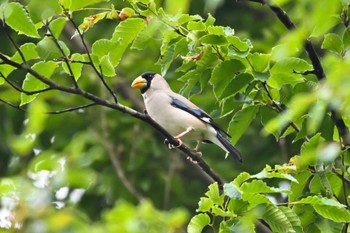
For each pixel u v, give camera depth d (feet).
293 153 65.82
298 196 36.96
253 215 32.48
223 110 39.83
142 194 66.80
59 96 64.80
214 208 32.30
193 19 38.34
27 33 33.35
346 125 37.35
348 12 37.50
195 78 39.75
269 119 39.29
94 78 65.67
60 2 33.83
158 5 40.14
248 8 71.87
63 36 69.00
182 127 49.75
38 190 25.93
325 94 24.61
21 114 69.62
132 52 66.13
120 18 37.32
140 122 67.92
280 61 37.01
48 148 63.98
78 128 65.41
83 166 29.71
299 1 24.02
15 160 57.16
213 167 65.72
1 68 34.78
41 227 24.91
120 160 66.54
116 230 24.73
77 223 25.03
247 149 66.95
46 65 34.68
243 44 37.70
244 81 37.96
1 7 32.78
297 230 33.01
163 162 68.13
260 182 31.99
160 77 51.90
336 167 39.40
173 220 25.80
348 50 37.73
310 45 37.78
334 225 36.27
